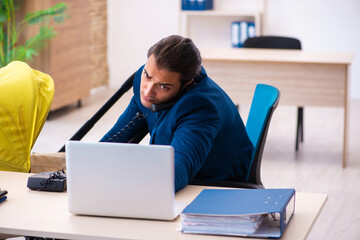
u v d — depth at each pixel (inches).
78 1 277.0
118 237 69.4
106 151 73.7
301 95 203.0
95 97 312.7
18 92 107.6
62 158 107.5
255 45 233.0
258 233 69.2
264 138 98.8
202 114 87.6
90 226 72.9
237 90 207.9
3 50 242.5
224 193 78.0
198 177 97.4
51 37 252.7
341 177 189.0
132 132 107.5
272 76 204.1
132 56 338.6
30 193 85.5
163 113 92.0
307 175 190.9
